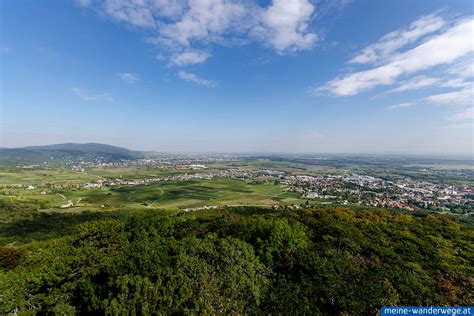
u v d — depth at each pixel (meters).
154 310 13.74
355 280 18.19
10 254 27.19
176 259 17.12
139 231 27.91
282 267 20.28
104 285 15.90
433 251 23.73
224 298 15.45
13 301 15.60
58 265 19.62
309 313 15.95
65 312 14.68
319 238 25.91
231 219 34.28
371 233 27.73
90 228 28.38
